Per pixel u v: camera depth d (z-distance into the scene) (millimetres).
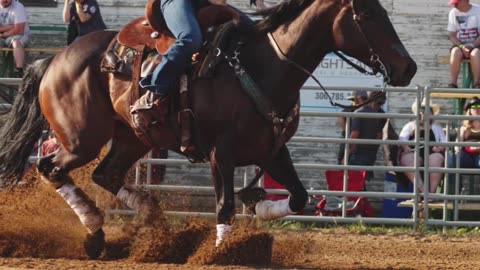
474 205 27531
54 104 18938
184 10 17250
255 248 17578
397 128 32406
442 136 26984
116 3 33594
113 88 18391
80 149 18719
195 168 31406
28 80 19578
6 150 19766
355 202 27078
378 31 16578
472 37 31375
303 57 17000
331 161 32188
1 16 32531
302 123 32219
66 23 33062
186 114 17391
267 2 30609
